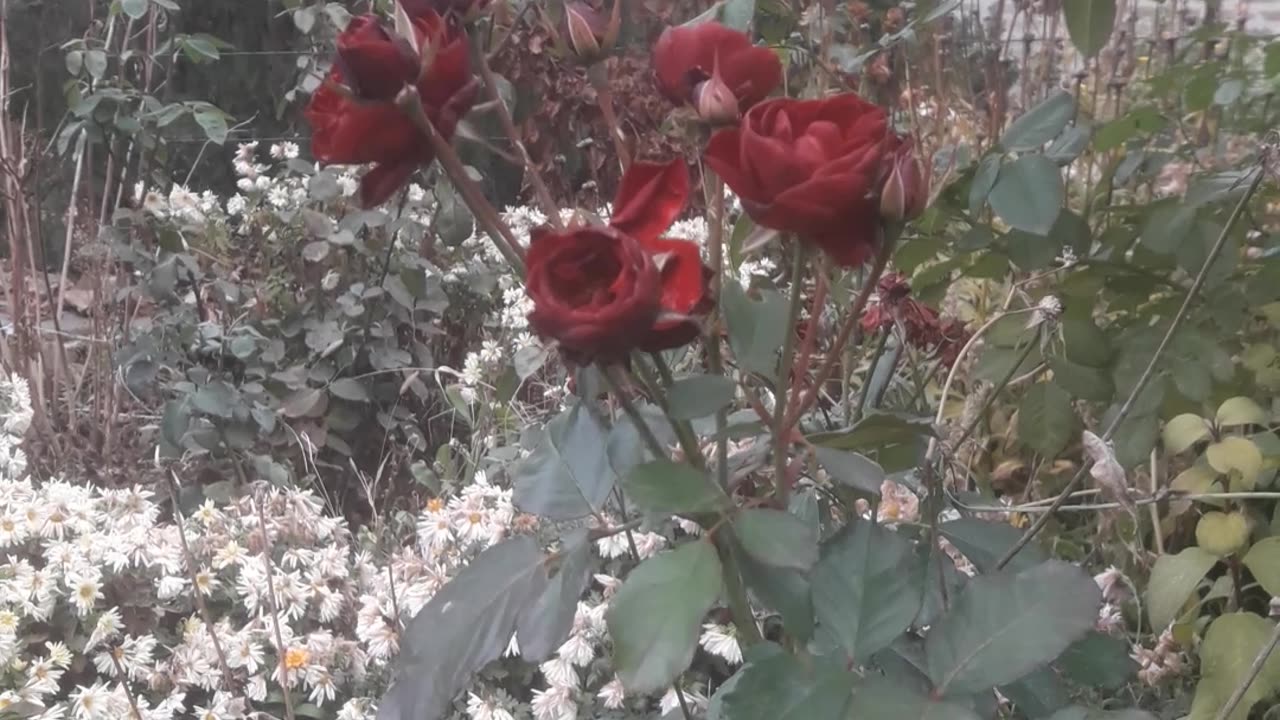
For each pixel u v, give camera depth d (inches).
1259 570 33.0
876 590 19.4
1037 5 65.9
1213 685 32.3
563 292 17.0
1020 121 30.5
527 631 20.5
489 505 51.1
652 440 19.2
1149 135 43.5
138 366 65.4
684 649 17.1
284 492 57.8
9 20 96.7
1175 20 63.7
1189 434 35.5
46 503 51.0
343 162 18.8
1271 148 28.5
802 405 20.2
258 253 79.7
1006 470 51.5
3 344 77.6
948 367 46.6
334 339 73.4
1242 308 35.2
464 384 66.8
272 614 44.7
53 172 87.3
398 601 46.1
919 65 65.0
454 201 63.3
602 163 87.3
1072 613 18.7
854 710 17.7
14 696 42.6
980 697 23.0
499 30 31.2
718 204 20.8
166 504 66.1
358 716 43.9
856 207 17.3
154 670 45.6
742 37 20.1
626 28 60.3
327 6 76.4
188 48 76.0
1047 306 30.5
